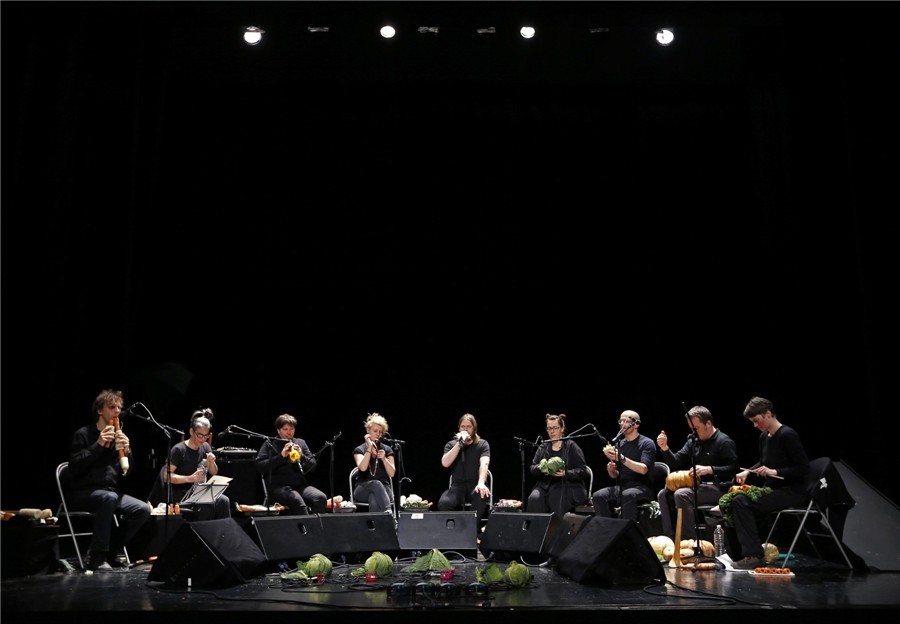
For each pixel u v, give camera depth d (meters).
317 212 7.54
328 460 7.40
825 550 5.88
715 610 3.72
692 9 6.88
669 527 6.03
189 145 7.49
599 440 7.46
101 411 5.54
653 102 7.56
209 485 5.67
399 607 3.78
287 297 7.48
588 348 7.50
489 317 7.52
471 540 5.68
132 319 7.16
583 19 6.93
